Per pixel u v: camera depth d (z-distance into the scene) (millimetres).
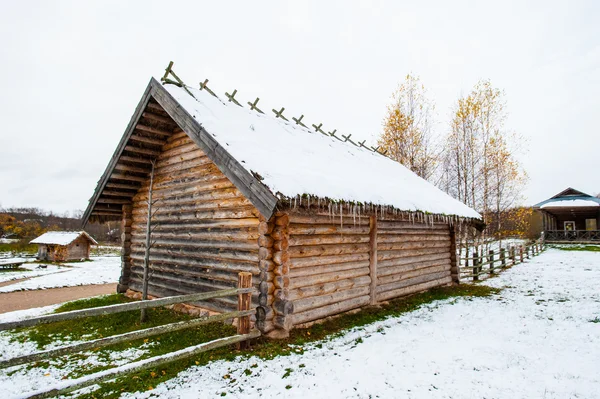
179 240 8438
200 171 7930
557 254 24016
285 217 6234
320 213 6348
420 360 5289
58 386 3432
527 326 7082
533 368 4957
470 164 25859
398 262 9734
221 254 7223
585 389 4277
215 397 4164
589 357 5328
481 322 7453
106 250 42688
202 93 8289
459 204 13367
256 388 4371
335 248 7445
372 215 8438
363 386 4445
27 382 4746
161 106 7520
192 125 6586
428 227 11430
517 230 25766
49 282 17766
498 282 13078
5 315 9141
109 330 7023
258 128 8203
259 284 6309
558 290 10875
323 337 6258
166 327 4379
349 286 7793
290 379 4609
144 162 9164
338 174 7969
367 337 6445
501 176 24906
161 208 9141
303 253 6645
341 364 5117
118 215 11477
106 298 10141
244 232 6773
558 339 6223
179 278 8391
